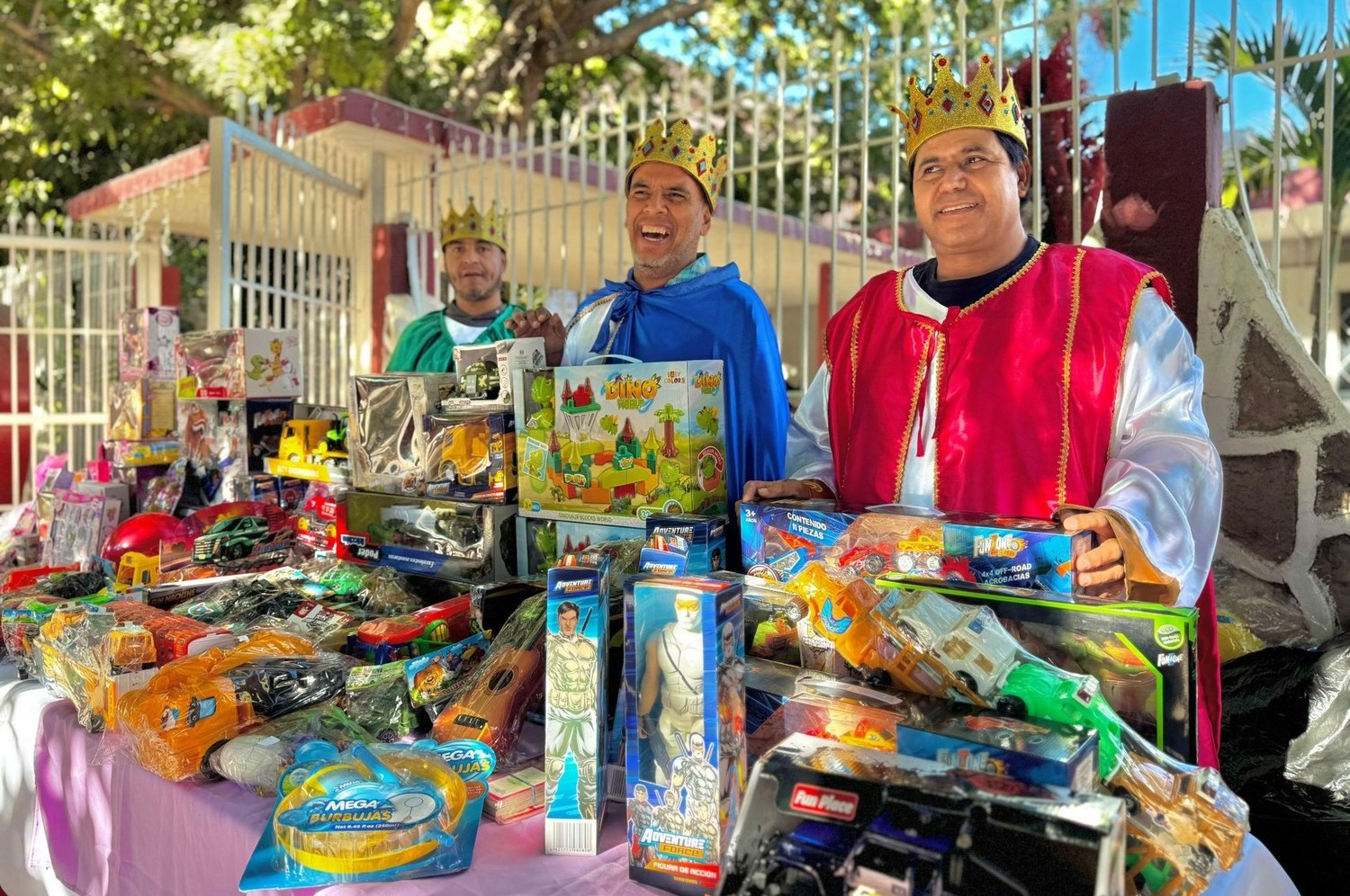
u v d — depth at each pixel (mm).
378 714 1750
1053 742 1164
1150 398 1946
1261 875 1347
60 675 1979
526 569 2182
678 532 1696
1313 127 4723
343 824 1350
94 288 8500
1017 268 2088
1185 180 2912
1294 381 2742
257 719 1726
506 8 11180
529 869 1354
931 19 3533
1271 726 2307
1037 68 3225
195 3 9172
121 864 1767
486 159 5906
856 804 1096
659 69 12367
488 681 1677
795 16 11719
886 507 1728
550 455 2102
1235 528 2834
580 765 1388
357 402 2416
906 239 8984
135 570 2592
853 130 11383
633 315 2705
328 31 8656
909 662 1365
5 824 2133
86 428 7758
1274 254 2910
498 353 2229
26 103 10336
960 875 1019
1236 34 2955
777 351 2658
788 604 1539
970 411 2029
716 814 1258
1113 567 1530
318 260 6863
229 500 2881
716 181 2785
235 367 2861
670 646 1285
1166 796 1191
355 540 2418
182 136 11461
